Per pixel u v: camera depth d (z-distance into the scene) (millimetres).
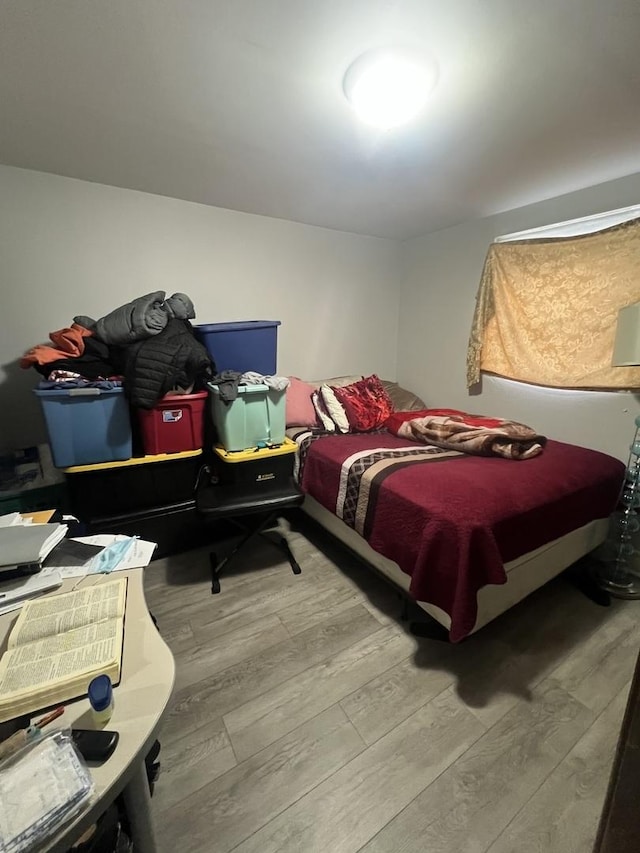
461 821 1026
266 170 2002
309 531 2570
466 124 1549
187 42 1110
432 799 1074
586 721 1291
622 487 2025
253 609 1818
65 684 672
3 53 1151
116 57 1174
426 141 1689
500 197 2373
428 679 1447
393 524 1621
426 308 3344
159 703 665
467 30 1059
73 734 604
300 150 1778
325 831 1007
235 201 2467
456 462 1907
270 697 1374
